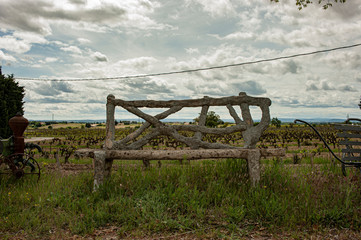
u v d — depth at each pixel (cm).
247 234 375
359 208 437
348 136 579
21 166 728
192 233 381
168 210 446
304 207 426
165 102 625
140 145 621
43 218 435
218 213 429
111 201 465
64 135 5428
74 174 749
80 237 375
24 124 700
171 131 617
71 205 471
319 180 562
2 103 1365
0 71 1503
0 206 466
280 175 552
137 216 422
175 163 1038
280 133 4691
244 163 595
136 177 568
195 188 483
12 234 387
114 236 376
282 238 364
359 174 590
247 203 447
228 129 605
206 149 579
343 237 365
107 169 607
